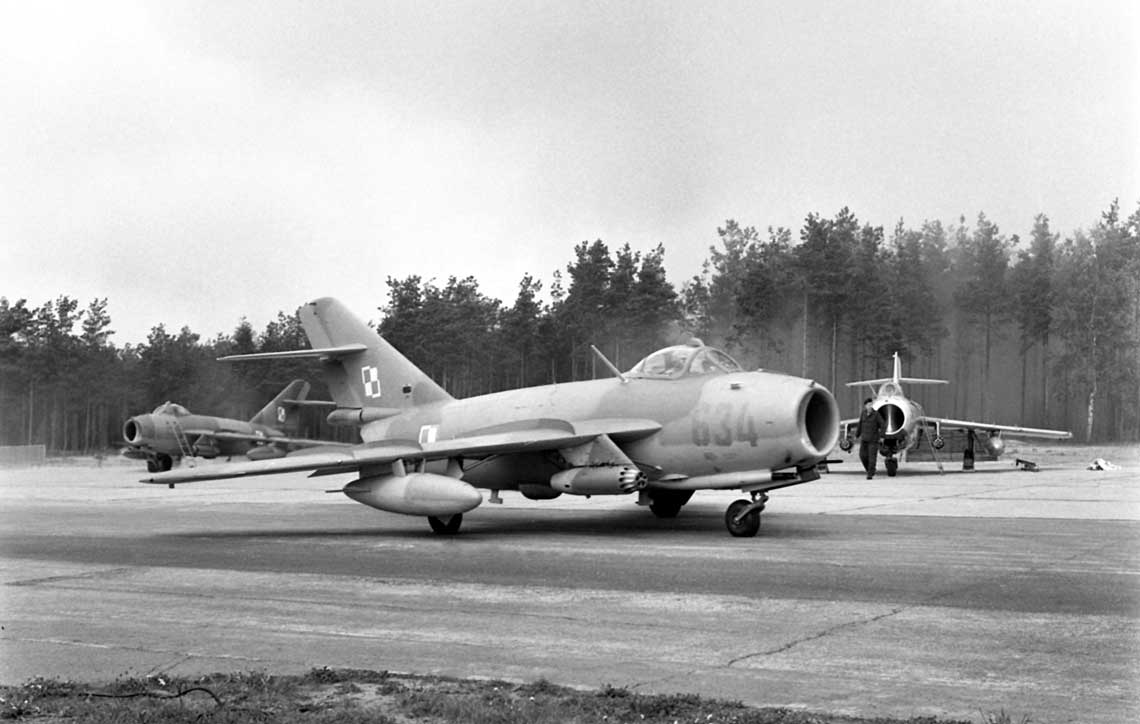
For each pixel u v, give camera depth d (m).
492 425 20.59
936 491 26.53
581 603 10.69
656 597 10.95
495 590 11.61
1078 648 8.33
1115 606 10.09
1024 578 11.78
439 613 10.30
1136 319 71.00
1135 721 6.41
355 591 11.73
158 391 86.12
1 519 22.20
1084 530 16.86
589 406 19.16
